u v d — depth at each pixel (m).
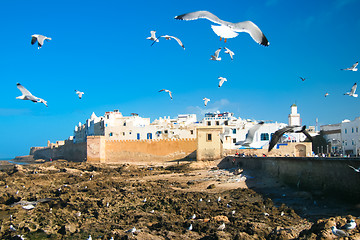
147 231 26.56
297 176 44.66
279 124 83.56
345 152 85.38
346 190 34.78
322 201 36.12
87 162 97.44
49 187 48.59
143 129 98.75
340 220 20.66
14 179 53.25
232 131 88.25
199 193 42.00
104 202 36.19
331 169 37.53
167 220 29.44
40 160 164.50
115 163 94.56
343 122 87.44
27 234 27.30
